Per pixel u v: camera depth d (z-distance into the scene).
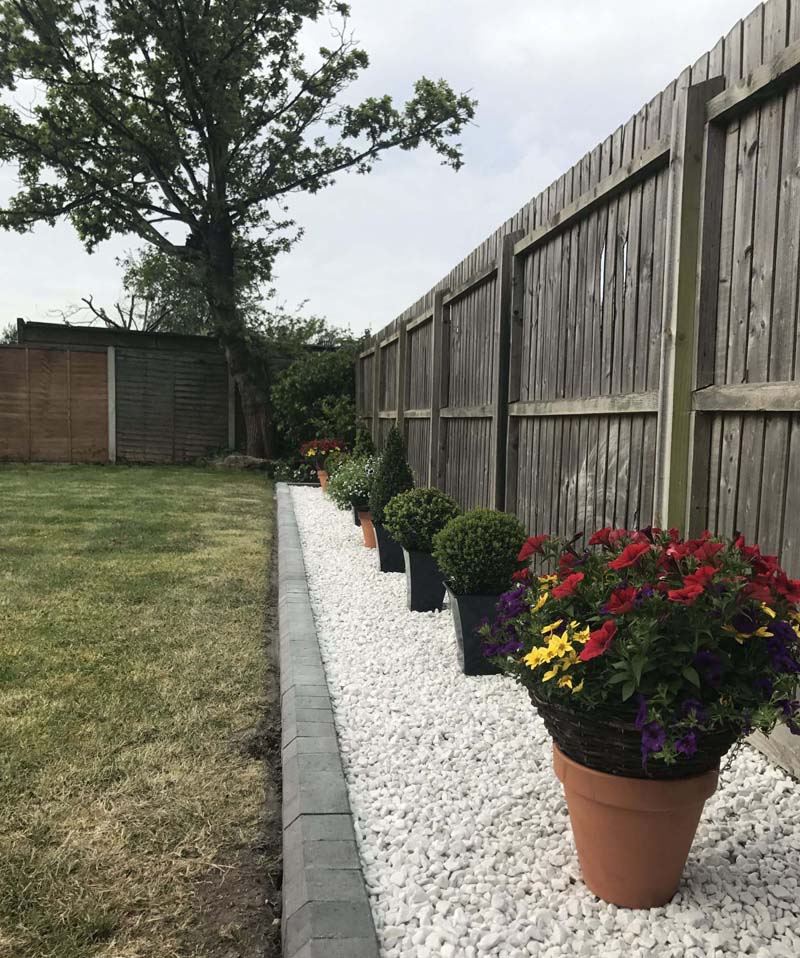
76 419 14.72
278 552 6.48
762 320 2.45
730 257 2.62
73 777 2.48
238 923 1.83
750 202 2.51
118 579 5.38
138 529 7.55
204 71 13.92
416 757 2.65
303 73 16.11
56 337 14.73
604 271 3.55
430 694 3.28
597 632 1.63
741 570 1.79
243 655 3.79
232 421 15.79
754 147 2.49
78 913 1.82
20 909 1.83
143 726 2.91
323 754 2.55
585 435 3.75
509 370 4.77
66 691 3.24
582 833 1.86
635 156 3.12
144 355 15.09
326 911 1.72
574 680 1.72
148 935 1.77
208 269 14.65
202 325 30.64
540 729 2.92
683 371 2.76
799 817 2.20
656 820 1.74
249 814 2.30
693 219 2.72
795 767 2.42
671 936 1.70
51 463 14.60
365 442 9.38
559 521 4.07
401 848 2.07
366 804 2.31
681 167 2.71
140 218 15.42
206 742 2.79
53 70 14.15
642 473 3.20
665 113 2.99
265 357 15.15
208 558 6.25
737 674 1.66
